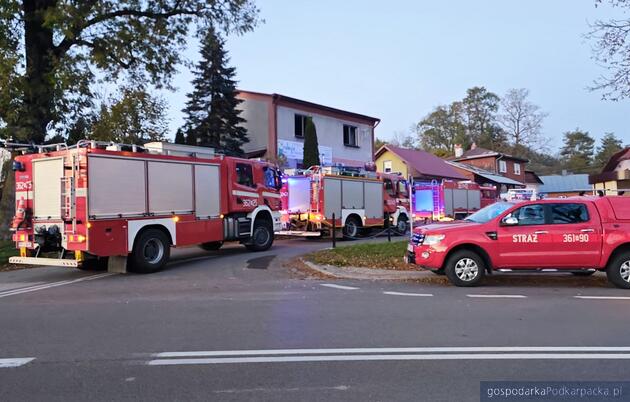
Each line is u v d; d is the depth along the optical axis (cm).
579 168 7969
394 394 421
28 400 412
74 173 1060
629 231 945
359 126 3344
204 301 824
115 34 1733
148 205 1178
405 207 2352
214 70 2792
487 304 795
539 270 966
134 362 508
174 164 1256
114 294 900
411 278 1066
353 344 568
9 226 1653
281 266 1245
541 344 565
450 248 964
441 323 667
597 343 569
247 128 2894
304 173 1947
